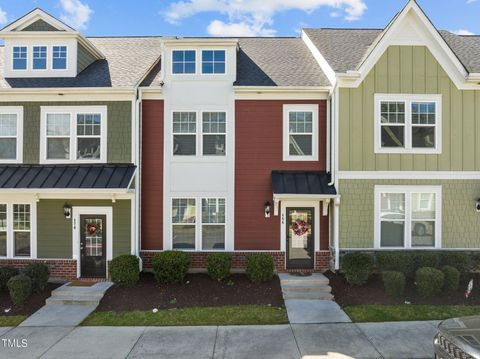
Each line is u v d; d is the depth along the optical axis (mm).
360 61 11492
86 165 11766
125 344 7184
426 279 9445
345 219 11398
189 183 12273
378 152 11445
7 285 9406
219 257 10953
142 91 12172
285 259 12164
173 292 10117
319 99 12281
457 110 11555
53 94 11820
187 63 12398
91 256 11844
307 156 12297
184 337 7492
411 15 11453
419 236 11547
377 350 6762
